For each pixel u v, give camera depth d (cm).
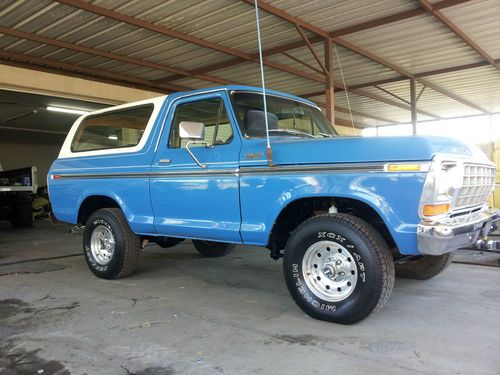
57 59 1112
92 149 550
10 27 899
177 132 463
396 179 323
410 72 1298
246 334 344
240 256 671
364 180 336
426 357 296
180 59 1136
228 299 441
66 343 330
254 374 277
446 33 966
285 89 1482
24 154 2139
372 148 339
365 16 873
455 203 338
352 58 1129
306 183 360
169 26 906
